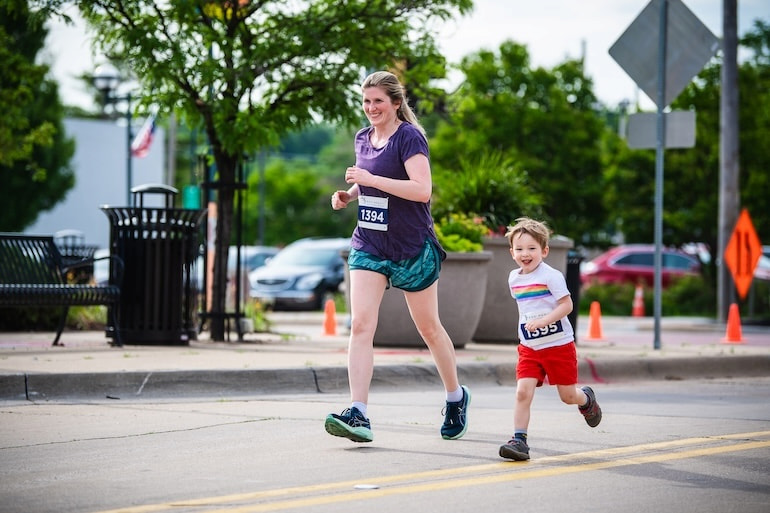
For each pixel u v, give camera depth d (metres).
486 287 20.78
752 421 12.71
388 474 9.32
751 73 50.53
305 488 8.72
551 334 10.23
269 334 23.83
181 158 109.19
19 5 20.20
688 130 20.25
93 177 70.25
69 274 27.72
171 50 19.45
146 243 18.98
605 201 54.56
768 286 43.34
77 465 9.66
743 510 8.16
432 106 21.92
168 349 18.23
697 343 24.30
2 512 7.91
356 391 10.58
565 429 11.95
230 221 20.75
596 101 57.41
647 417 13.02
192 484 8.87
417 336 19.38
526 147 54.81
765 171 49.78
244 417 12.48
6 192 61.78
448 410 11.13
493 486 8.89
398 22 20.56
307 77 20.14
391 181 10.41
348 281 21.44
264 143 19.70
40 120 61.28
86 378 13.91
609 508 8.16
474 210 21.88
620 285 49.59
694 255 53.41
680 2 20.34
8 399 13.46
